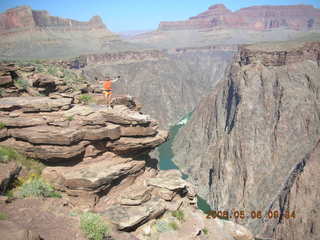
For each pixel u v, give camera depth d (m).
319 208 63.31
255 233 72.31
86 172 17.20
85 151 18.08
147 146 20.11
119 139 19.05
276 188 81.25
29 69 30.91
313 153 73.81
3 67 24.47
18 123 17.58
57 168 17.44
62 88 29.03
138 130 19.61
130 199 17.89
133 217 16.45
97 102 25.39
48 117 18.53
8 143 17.36
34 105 18.92
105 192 17.75
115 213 16.67
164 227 17.47
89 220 13.98
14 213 13.37
